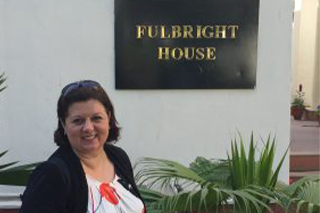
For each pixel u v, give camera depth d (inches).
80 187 69.4
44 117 175.6
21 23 171.0
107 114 76.6
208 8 174.7
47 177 67.5
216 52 177.2
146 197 113.4
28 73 173.5
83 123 73.2
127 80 175.8
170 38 175.2
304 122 414.9
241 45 177.5
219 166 127.9
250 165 114.9
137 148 179.8
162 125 179.8
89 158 75.4
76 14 172.6
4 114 173.9
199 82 177.8
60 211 67.2
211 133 181.5
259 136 182.7
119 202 74.7
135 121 178.9
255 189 107.0
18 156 175.9
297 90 477.1
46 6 171.5
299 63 480.1
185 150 181.3
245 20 176.4
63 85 174.9
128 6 172.7
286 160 184.1
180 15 174.2
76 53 174.1
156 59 175.8
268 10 177.6
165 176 114.3
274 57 180.1
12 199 176.7
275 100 181.9
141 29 173.8
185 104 179.6
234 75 178.9
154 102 178.5
